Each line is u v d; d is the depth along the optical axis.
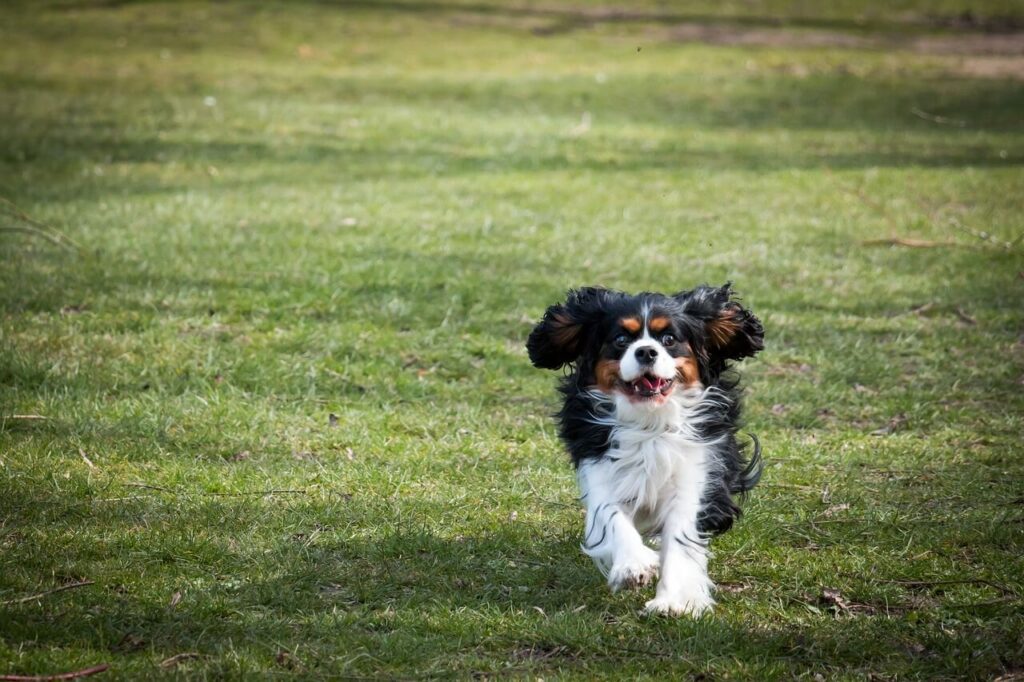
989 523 7.69
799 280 13.92
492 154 22.41
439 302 12.54
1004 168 21.47
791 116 28.25
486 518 7.75
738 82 33.00
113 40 36.94
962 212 17.66
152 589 6.52
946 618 6.47
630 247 15.25
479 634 6.13
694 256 14.87
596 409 6.96
